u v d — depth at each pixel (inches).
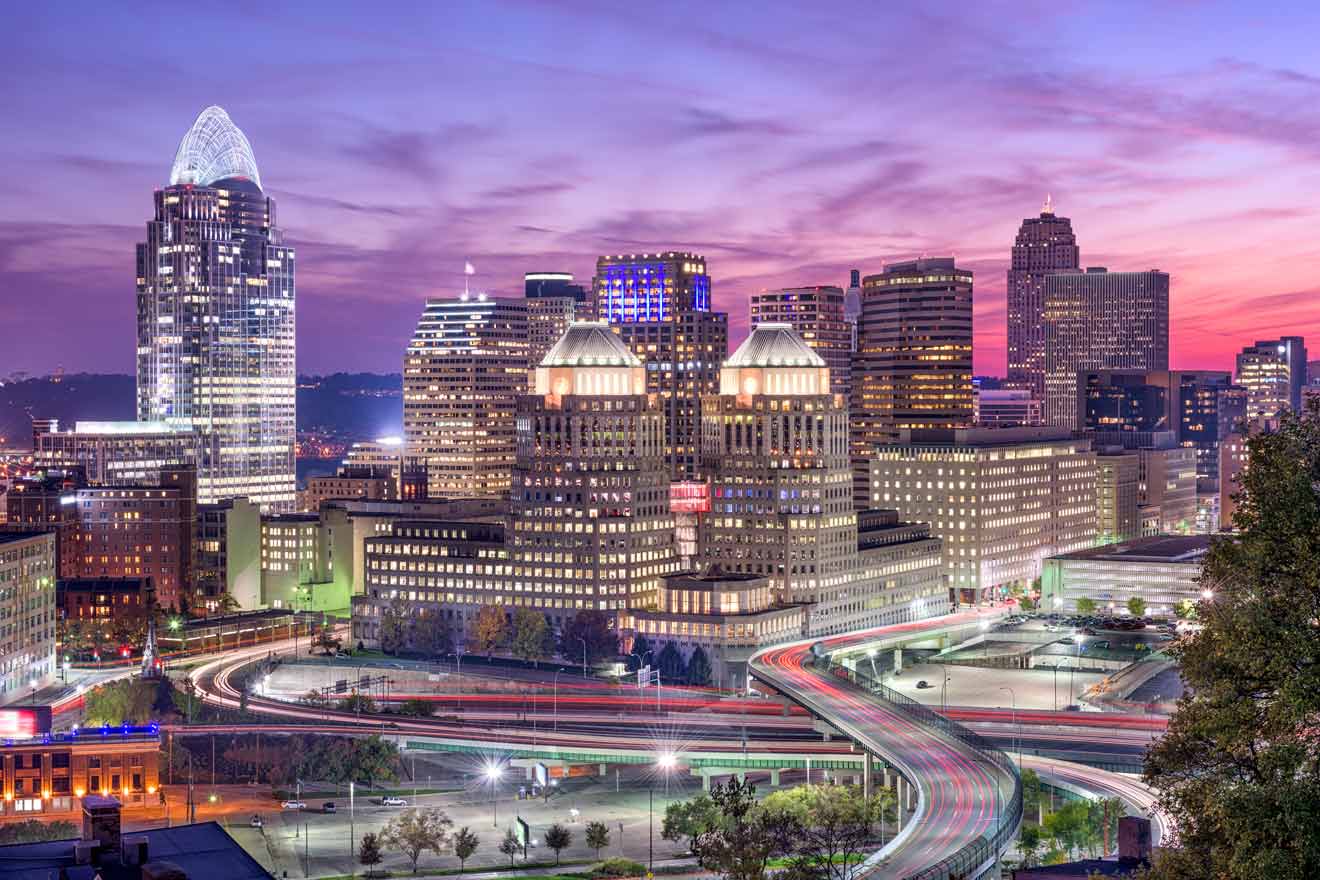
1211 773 4776.1
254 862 5689.0
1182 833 4886.8
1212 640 4803.2
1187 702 4926.2
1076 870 6929.1
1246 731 4626.0
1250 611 4596.5
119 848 5575.8
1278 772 4473.4
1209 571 4909.0
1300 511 4633.4
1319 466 4736.7
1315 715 4517.7
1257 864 4254.4
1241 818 4372.5
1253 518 4785.9
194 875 5546.3
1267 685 4697.3
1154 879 4825.3
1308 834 4207.7
